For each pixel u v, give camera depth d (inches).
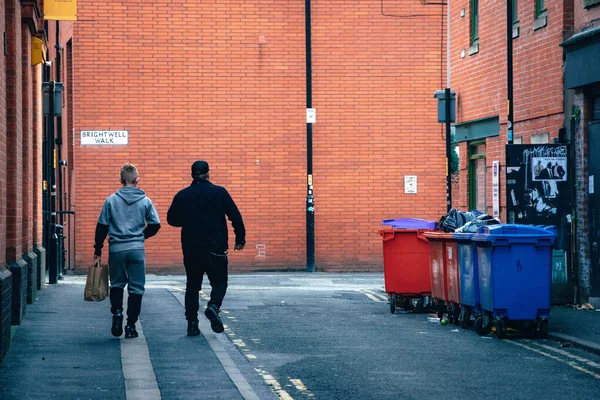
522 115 940.6
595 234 797.2
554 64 866.1
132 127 1332.4
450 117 989.2
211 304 596.7
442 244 728.3
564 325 690.8
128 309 606.2
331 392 448.1
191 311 617.9
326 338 634.2
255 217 1352.1
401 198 1375.5
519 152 826.8
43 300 859.4
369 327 698.8
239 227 609.9
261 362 534.3
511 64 869.2
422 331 677.3
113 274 601.3
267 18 1350.9
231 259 1349.7
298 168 1357.0
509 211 826.2
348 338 634.8
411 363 531.5
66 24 1440.7
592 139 800.3
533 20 911.0
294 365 523.8
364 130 1369.3
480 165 1104.8
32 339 597.9
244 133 1350.9
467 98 1117.1
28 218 863.7
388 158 1374.3
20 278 681.6
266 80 1352.1
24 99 876.0
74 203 1330.0
